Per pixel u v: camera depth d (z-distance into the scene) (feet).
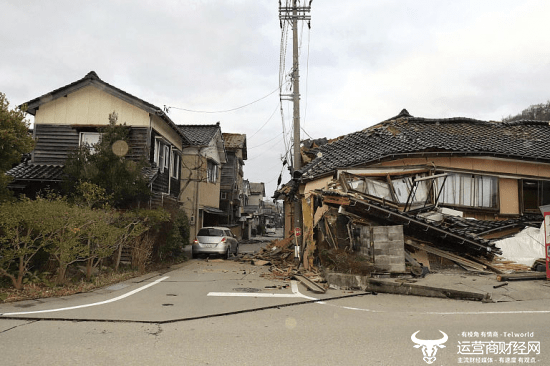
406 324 19.40
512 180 46.88
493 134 53.01
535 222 42.27
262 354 14.62
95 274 34.27
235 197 118.52
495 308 23.50
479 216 45.39
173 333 17.28
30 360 13.53
